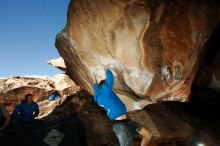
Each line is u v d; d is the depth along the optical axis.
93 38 6.23
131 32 5.70
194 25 5.33
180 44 5.42
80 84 8.24
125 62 5.95
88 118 6.97
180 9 5.40
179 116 6.11
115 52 6.00
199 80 5.94
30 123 6.32
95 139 6.10
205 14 5.29
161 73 5.61
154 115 6.23
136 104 6.14
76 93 9.47
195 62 5.41
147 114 6.25
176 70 5.50
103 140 6.06
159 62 5.61
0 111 5.72
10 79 17.94
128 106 6.22
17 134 5.32
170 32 5.45
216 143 5.17
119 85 6.16
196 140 5.40
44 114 9.84
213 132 5.46
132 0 5.56
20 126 5.90
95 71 6.53
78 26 6.36
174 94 5.71
